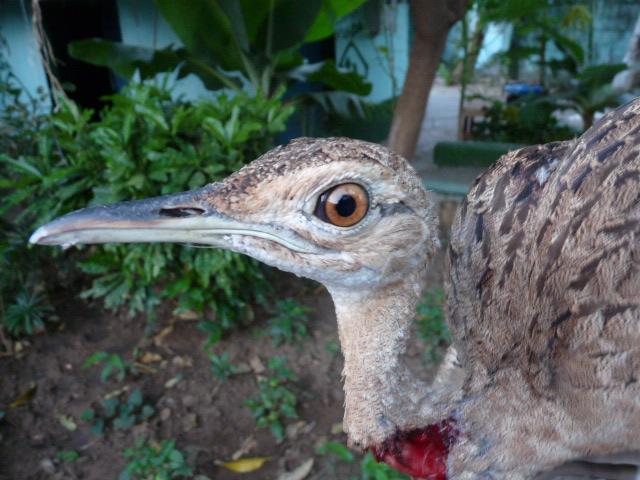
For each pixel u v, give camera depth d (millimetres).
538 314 129
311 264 122
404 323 136
